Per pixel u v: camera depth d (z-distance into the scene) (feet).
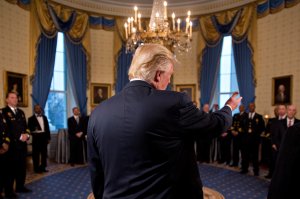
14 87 19.97
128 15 26.86
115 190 3.16
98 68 26.21
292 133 3.80
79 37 24.73
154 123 3.03
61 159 22.24
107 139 3.24
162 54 3.46
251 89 22.82
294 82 19.62
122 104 3.26
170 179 3.08
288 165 3.69
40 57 21.98
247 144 18.44
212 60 25.09
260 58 22.57
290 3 19.88
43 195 13.79
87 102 25.71
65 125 25.30
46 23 22.35
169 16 26.81
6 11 19.48
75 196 13.69
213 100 25.70
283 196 3.68
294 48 19.67
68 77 25.08
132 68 3.54
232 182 16.31
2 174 13.35
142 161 3.05
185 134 3.13
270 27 21.66
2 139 12.77
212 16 25.13
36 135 18.43
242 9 23.35
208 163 21.85
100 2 25.76
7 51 19.57
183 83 27.12
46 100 22.40
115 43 26.50
